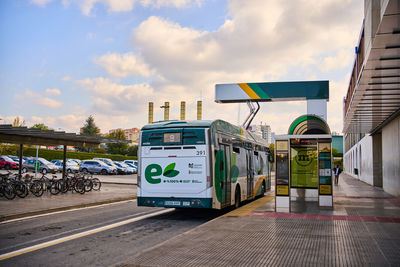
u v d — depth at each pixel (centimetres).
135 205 1499
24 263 585
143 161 1111
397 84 1202
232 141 1279
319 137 1209
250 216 1024
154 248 613
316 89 1864
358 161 4016
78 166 4553
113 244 730
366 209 1212
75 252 661
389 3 618
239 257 552
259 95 1945
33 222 1016
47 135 1800
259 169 1759
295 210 1184
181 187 1066
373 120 1997
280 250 599
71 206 1338
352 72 2305
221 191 1115
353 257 551
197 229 804
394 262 521
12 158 4344
